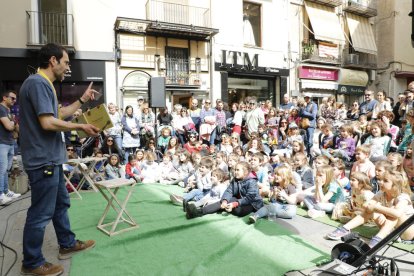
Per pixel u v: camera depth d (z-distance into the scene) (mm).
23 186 5602
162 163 6957
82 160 5426
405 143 5383
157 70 11531
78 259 2930
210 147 7566
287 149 7180
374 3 17594
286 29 14305
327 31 15008
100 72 10758
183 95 12047
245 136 9133
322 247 3180
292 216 4141
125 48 11047
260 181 5238
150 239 3443
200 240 3387
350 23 16281
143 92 11336
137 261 2898
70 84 10594
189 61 12039
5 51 9688
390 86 17469
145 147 8641
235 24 12922
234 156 5504
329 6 15602
